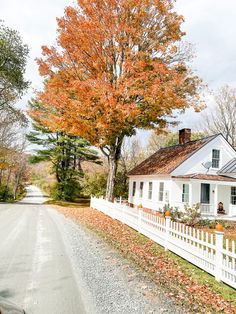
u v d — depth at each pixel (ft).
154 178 85.92
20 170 144.05
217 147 81.71
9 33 106.83
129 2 59.21
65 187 123.03
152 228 38.91
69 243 33.35
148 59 64.03
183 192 76.74
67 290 19.29
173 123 72.18
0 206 80.23
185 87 62.64
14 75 111.96
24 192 191.62
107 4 60.39
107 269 24.39
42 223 48.42
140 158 156.56
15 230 40.73
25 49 112.37
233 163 79.15
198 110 61.57
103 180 118.21
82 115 60.13
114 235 40.70
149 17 63.10
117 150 75.25
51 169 137.49
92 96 56.80
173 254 32.42
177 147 95.45
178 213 62.03
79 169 142.31
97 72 63.46
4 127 118.11
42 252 28.73
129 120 60.29
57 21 61.77
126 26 60.13
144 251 32.58
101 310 16.62
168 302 18.61
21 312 9.87
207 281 23.89
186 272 26.04
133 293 19.54
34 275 21.95
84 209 77.05
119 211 55.52
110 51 63.05
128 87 58.49
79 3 60.34
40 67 63.41
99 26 59.62
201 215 66.54
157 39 65.10
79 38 60.13
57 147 117.19
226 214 78.38
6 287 19.42
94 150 128.16
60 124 63.36
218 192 80.07
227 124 145.48
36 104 105.19
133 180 103.45
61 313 15.98
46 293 18.67
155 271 25.26
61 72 63.82
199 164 79.25
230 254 22.66
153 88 55.67
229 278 22.85
